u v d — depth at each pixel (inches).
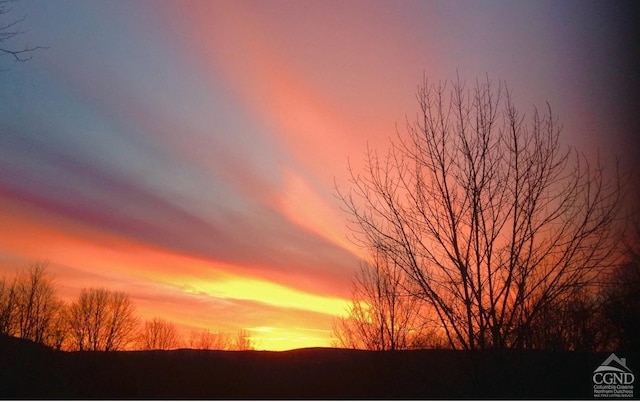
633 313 421.4
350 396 623.8
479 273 449.1
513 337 432.8
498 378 425.4
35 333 1387.8
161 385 809.5
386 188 494.3
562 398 418.3
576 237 433.7
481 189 461.7
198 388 779.4
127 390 808.9
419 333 531.8
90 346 1480.1
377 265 731.4
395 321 716.7
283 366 788.6
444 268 459.8
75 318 1491.1
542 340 434.3
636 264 424.5
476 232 455.2
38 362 984.3
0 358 968.9
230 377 808.9
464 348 445.1
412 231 475.5
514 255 443.2
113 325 1521.9
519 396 419.5
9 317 1368.1
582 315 431.5
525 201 449.7
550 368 425.4
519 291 435.8
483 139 472.4
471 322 443.8
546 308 433.4
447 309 453.1
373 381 627.2
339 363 718.5
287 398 687.1
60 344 1439.5
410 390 525.0
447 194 470.6
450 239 462.0
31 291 1402.6
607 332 430.0
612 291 424.5
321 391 661.9
